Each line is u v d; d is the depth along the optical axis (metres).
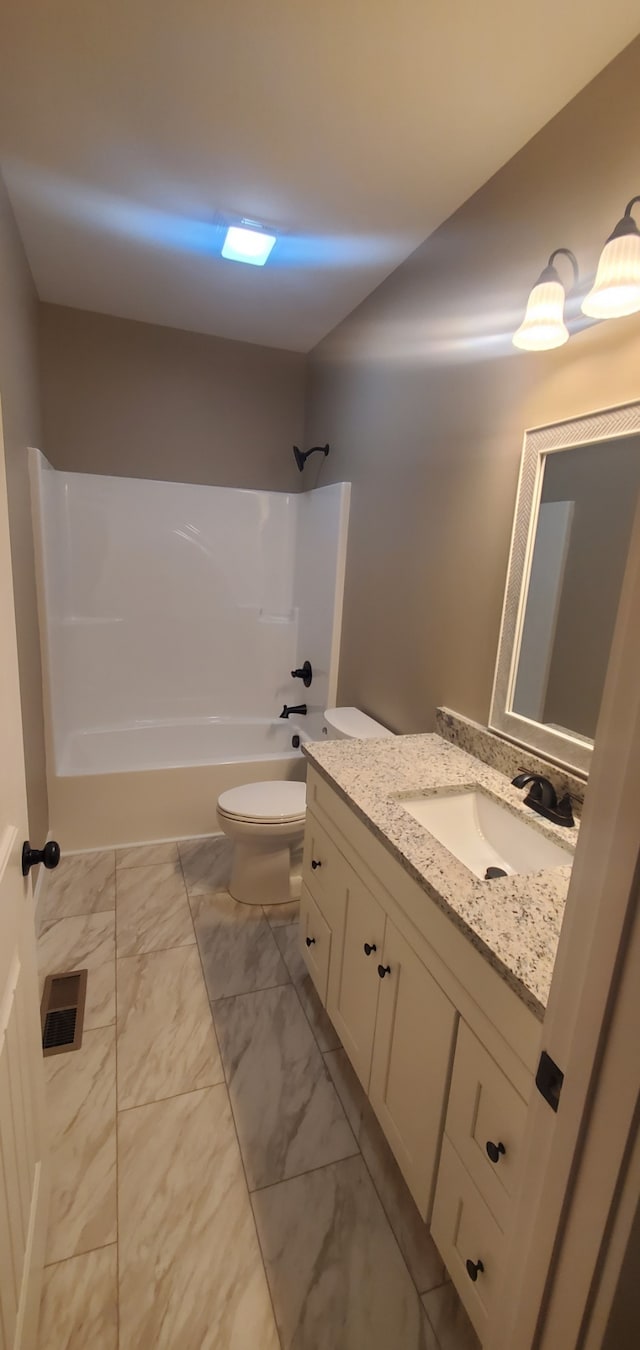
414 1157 1.14
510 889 1.02
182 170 1.66
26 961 1.02
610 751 0.47
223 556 3.22
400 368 2.12
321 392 2.96
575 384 1.31
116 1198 1.24
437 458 1.89
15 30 1.21
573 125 1.30
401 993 1.18
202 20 1.18
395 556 2.18
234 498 3.18
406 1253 1.17
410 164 1.57
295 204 1.79
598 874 0.49
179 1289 1.09
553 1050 0.57
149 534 3.07
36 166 1.67
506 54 1.21
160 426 3.00
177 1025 1.69
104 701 3.13
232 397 3.10
